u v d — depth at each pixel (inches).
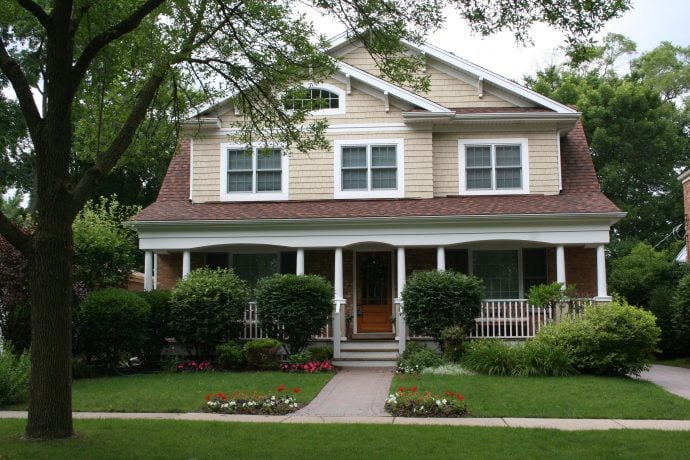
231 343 648.4
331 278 802.8
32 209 1235.2
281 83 493.4
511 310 713.0
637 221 1450.5
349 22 424.5
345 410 439.5
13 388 460.1
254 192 791.1
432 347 701.9
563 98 1530.5
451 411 418.9
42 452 309.7
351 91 792.3
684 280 757.9
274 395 459.5
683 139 1503.4
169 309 665.6
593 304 659.4
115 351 621.3
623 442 336.8
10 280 575.2
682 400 460.8
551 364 567.2
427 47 811.4
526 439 342.0
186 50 406.3
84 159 584.4
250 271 812.6
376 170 784.9
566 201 749.9
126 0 404.5
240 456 307.6
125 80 502.0
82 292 641.6
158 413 429.1
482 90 820.0
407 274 797.9
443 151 797.9
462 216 711.1
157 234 746.8
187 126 780.0
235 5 443.5
